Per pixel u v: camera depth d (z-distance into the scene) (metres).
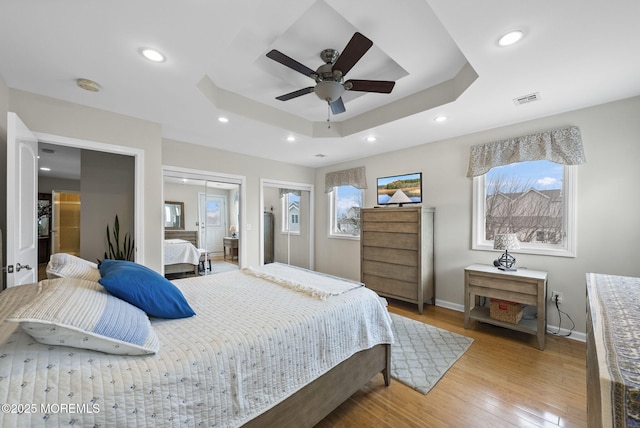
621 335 0.84
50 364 0.86
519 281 2.66
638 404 0.55
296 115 3.39
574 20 1.45
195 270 4.07
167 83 2.17
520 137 2.98
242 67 2.32
